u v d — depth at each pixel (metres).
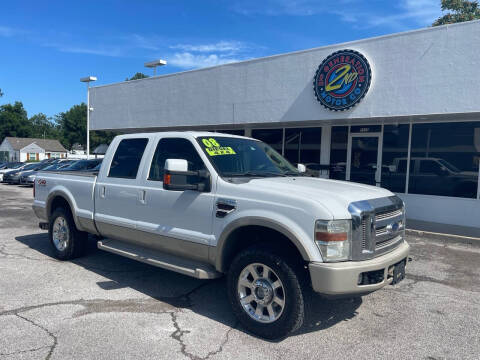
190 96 13.91
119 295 4.66
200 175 4.09
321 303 4.60
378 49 9.76
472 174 9.84
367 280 3.44
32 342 3.46
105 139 63.91
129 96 16.02
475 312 4.42
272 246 3.64
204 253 4.09
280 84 11.58
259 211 3.65
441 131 10.27
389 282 3.69
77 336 3.59
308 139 12.79
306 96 11.08
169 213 4.41
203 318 4.07
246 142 5.04
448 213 10.14
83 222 5.63
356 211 3.45
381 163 11.29
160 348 3.41
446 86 8.89
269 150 5.27
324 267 3.28
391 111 9.67
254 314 3.75
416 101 9.31
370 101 9.97
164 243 4.50
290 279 3.46
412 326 4.01
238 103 12.60
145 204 4.68
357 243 3.42
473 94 8.58
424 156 10.55
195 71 13.69
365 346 3.56
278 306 3.64
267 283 3.65
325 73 10.56
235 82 12.62
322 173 12.37
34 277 5.27
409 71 9.35
